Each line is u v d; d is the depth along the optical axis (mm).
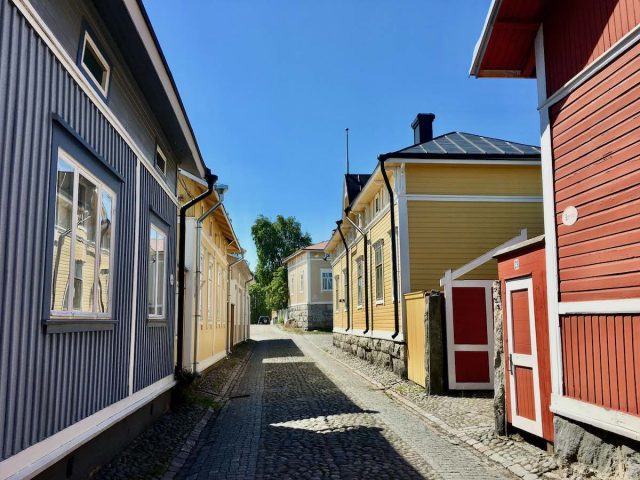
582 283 5086
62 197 4234
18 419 3475
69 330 4301
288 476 5297
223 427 7805
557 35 5660
